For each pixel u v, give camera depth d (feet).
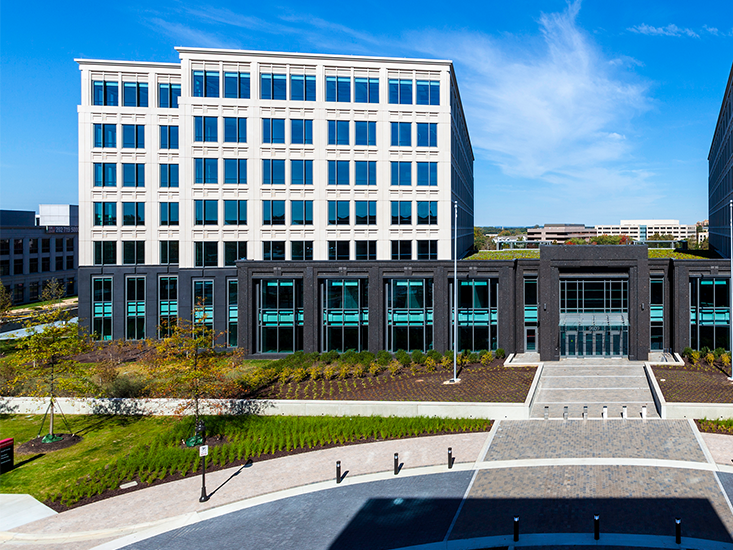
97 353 152.97
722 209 209.77
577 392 109.70
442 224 155.43
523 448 80.89
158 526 61.77
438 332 145.38
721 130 213.46
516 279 146.41
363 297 150.20
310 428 90.07
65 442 89.04
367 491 68.69
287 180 154.51
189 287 156.56
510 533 56.49
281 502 66.59
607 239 516.73
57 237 303.27
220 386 94.12
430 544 55.01
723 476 69.15
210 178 155.12
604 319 140.97
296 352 142.00
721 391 101.30
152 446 83.92
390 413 96.02
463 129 227.20
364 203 154.92
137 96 160.04
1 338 184.14
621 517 59.11
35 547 58.08
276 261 148.87
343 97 154.40
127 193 160.04
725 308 138.62
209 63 153.58
